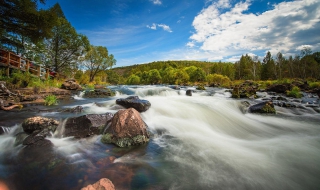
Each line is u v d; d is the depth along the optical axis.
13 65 14.39
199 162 3.85
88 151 4.09
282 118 8.48
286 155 4.35
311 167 3.79
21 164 3.47
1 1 10.51
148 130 5.44
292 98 15.02
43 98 10.25
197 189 2.90
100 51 32.41
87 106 8.55
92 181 2.95
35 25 12.21
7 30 12.74
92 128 5.03
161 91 17.00
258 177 3.35
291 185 3.17
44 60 25.03
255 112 9.39
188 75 50.75
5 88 8.64
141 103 7.56
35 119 4.83
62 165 3.43
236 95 14.30
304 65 59.94
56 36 23.14
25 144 4.18
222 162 3.88
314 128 7.09
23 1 11.03
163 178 3.16
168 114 7.76
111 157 3.86
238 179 3.25
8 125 5.20
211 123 7.25
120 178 3.07
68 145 4.37
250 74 72.31
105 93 13.77
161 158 3.97
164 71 77.56
